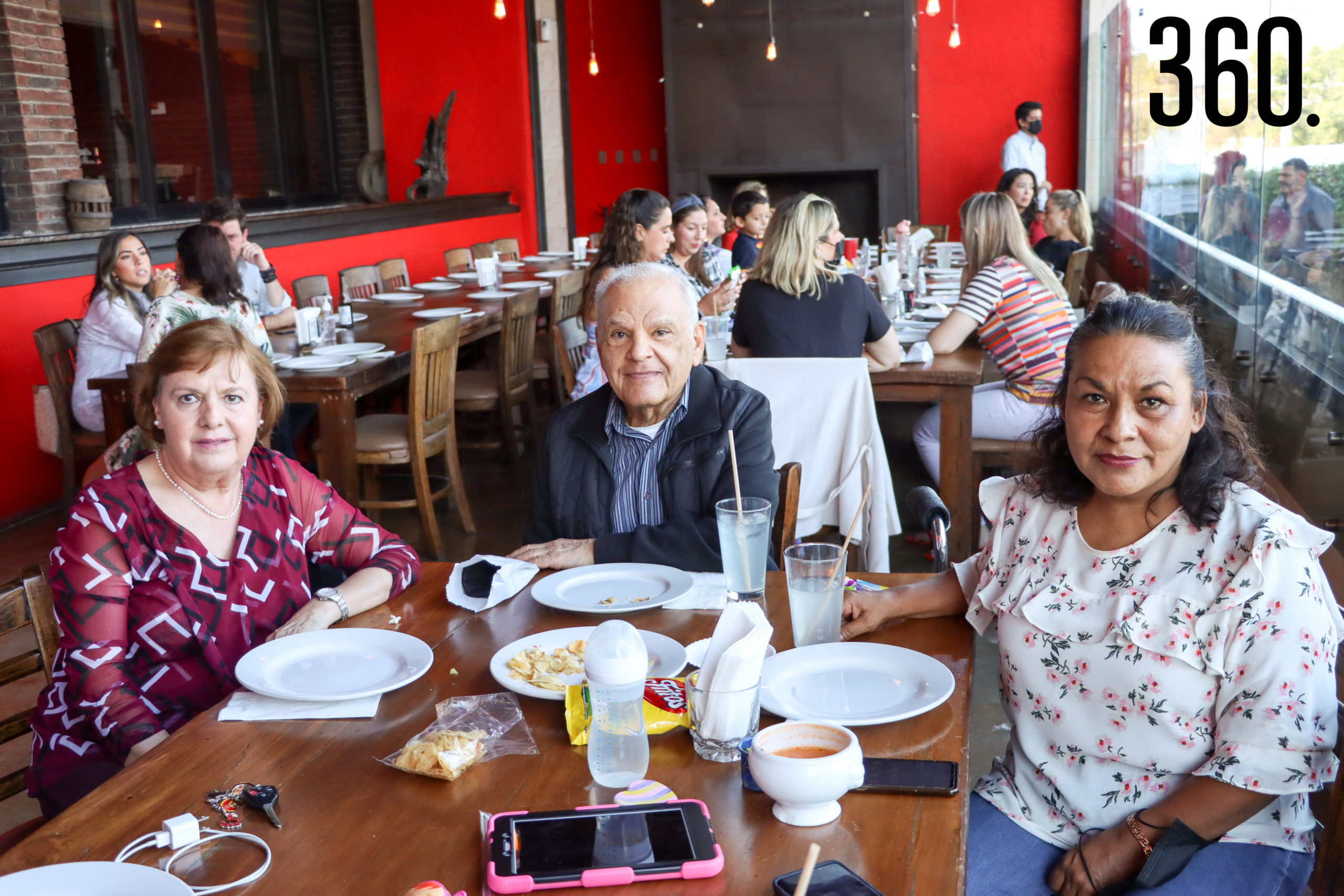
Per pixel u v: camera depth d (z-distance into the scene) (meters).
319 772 1.16
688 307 1.83
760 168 9.31
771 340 3.32
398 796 1.11
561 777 1.13
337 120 9.33
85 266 5.04
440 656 1.46
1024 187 7.10
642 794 1.06
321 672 1.40
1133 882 1.30
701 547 1.75
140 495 1.61
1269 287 3.34
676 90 9.28
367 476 4.28
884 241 7.59
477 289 6.11
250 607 1.68
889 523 3.00
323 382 3.58
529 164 9.48
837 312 3.29
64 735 1.56
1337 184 2.63
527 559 1.78
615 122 10.15
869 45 8.96
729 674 1.14
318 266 7.07
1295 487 2.99
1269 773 1.21
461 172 9.57
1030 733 1.41
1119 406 1.26
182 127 7.35
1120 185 7.71
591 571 1.72
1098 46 8.95
